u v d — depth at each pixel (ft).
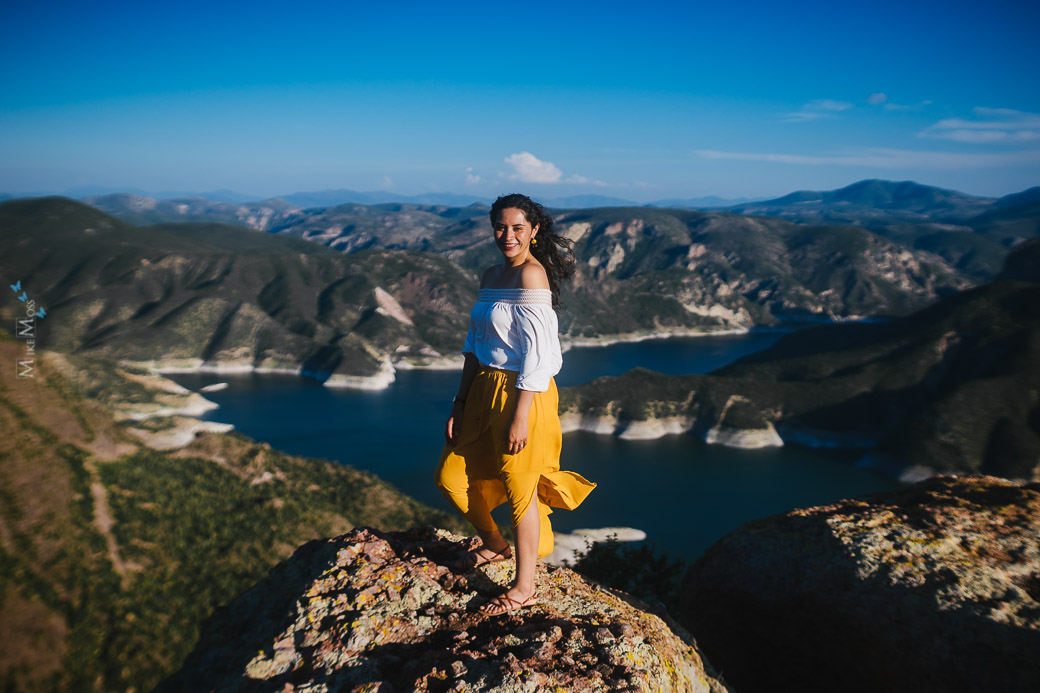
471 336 10.89
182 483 222.89
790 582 14.51
